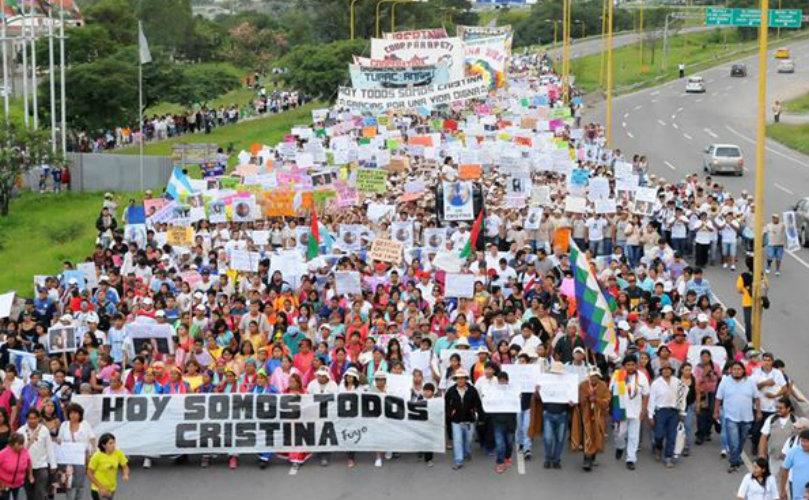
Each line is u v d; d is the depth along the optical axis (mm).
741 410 19953
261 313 24312
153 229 33375
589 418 20172
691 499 18891
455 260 27188
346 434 20625
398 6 153750
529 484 19672
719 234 36344
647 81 121000
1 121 55281
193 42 152750
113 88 74062
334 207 36688
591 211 33406
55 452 18203
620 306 23203
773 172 58844
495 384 20234
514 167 39531
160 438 20484
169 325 23094
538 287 25094
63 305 26328
